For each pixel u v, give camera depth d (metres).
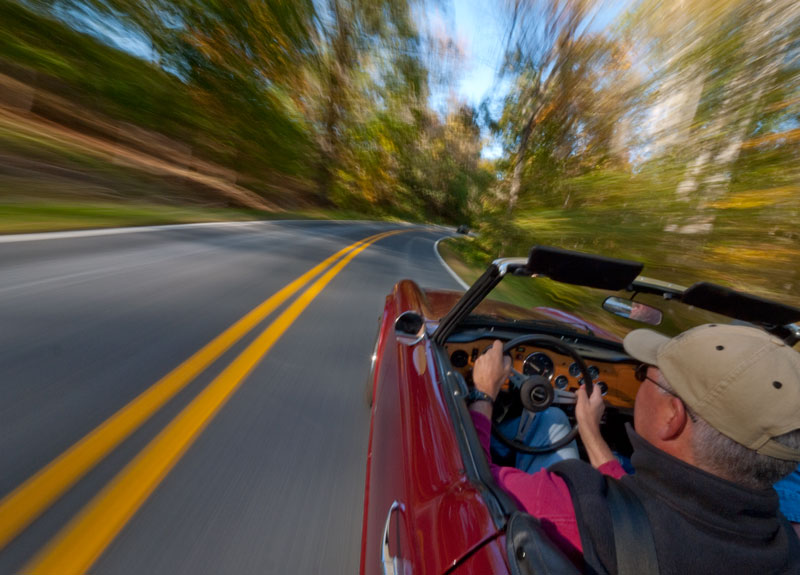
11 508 1.63
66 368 2.73
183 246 7.42
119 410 2.40
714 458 0.81
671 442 0.90
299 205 26.47
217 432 2.39
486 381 1.57
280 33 20.69
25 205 7.35
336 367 3.61
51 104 13.70
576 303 7.76
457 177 58.69
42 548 1.50
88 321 3.50
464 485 1.11
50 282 4.23
